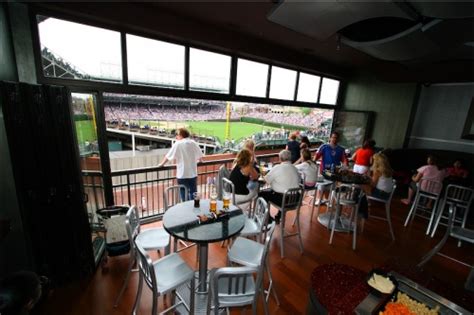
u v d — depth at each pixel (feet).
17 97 5.91
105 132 9.09
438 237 11.14
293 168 9.86
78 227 7.23
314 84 17.72
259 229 7.65
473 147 15.72
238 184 9.37
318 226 11.64
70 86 8.02
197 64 11.16
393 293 4.10
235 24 10.36
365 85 19.19
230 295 4.87
